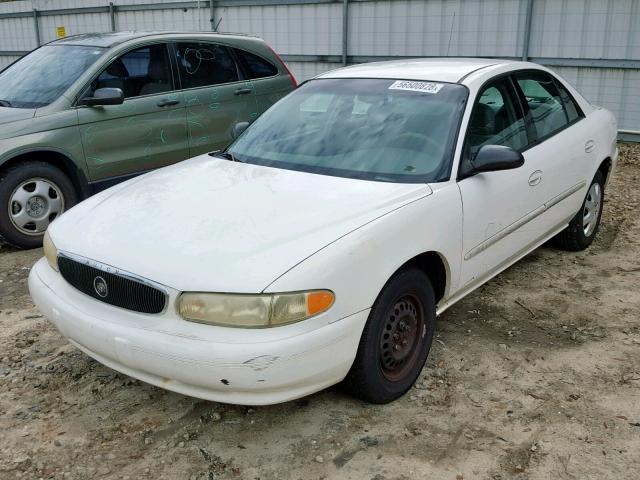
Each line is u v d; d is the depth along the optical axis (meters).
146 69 6.28
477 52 10.41
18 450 2.90
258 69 7.29
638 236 5.86
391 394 3.17
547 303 4.44
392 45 11.18
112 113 5.95
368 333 2.93
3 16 16.88
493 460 2.82
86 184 5.88
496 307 4.37
